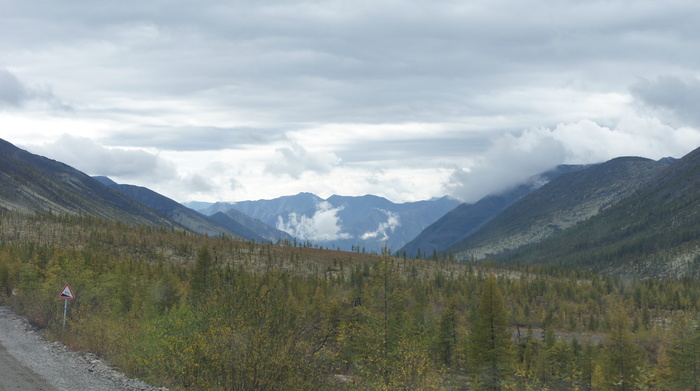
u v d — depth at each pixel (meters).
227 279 17.08
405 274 190.62
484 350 60.78
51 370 20.41
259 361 15.16
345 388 18.52
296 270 175.00
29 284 48.12
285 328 15.95
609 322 140.62
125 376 20.09
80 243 182.50
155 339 20.34
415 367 21.31
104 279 43.97
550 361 79.94
